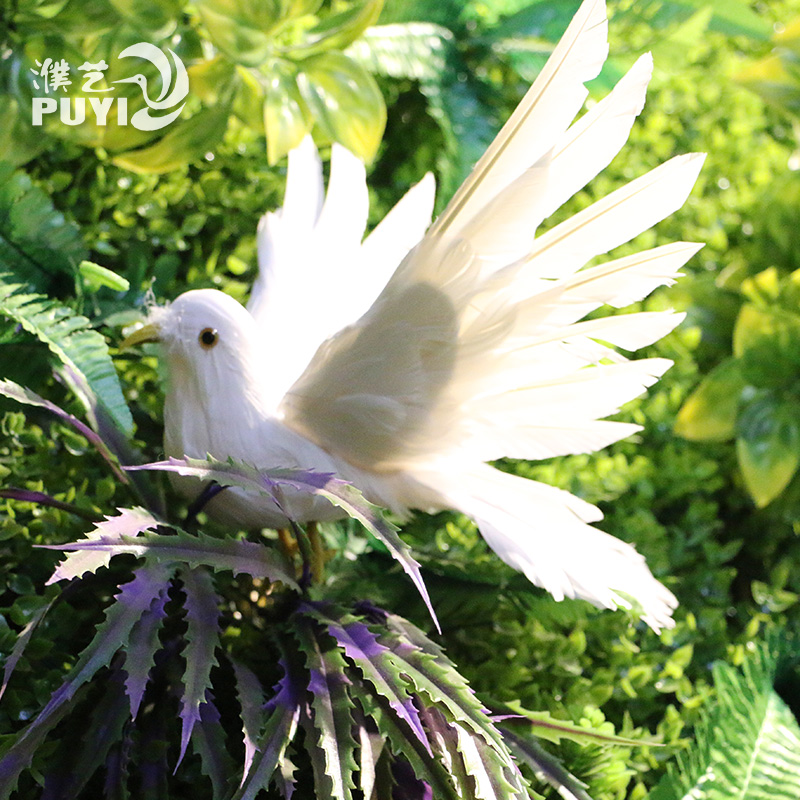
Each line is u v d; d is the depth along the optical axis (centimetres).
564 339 103
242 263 121
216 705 107
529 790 101
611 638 116
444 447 106
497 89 137
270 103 112
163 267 117
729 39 160
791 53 132
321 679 101
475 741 100
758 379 130
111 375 109
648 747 113
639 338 104
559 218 133
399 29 134
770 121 158
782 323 129
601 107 101
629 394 105
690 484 128
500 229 101
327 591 111
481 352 103
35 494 104
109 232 118
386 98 134
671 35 133
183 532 100
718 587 125
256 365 105
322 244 113
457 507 107
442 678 100
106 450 106
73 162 120
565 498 107
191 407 105
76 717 101
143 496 108
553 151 101
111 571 106
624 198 101
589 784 109
